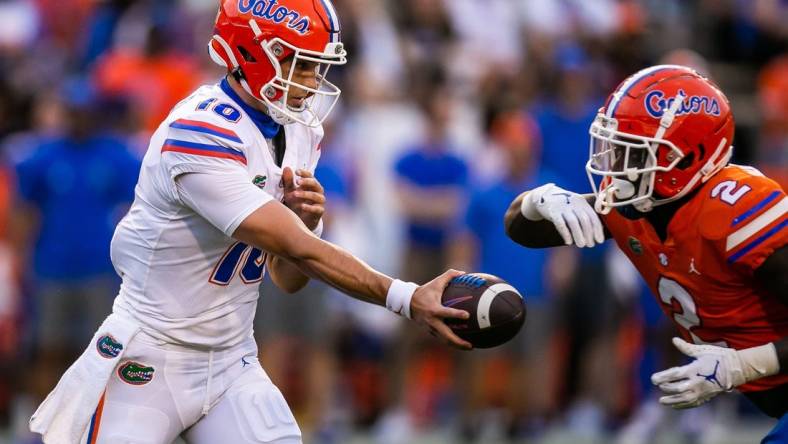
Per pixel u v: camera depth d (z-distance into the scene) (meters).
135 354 14.03
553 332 28.45
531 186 27.27
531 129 28.64
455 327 13.08
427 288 13.09
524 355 27.11
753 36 35.31
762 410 14.21
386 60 31.47
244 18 13.41
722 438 28.58
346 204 27.61
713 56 35.31
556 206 14.24
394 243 29.34
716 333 13.95
